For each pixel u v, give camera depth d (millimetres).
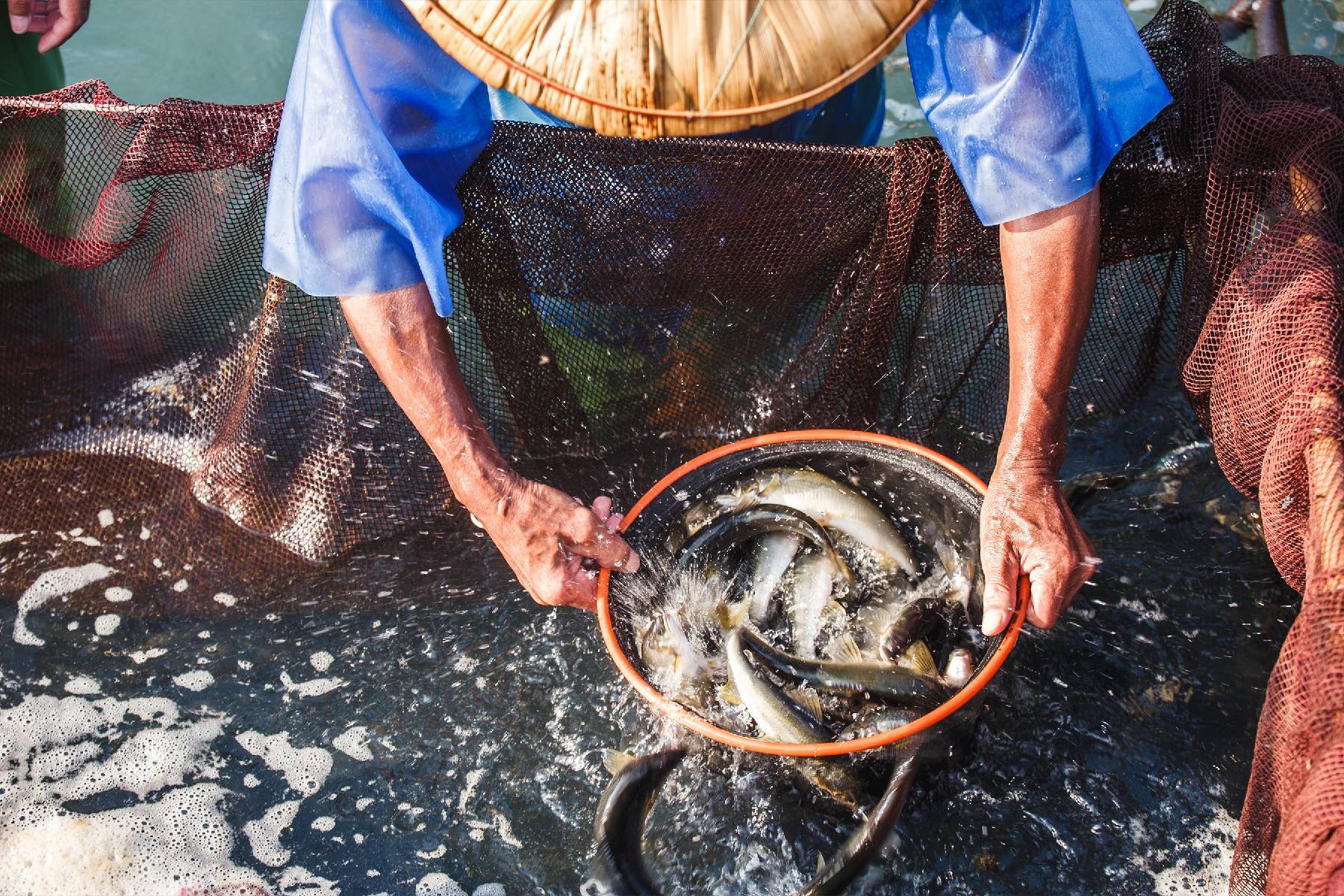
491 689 2752
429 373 2436
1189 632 2732
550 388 3088
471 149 2592
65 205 2875
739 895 2336
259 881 2424
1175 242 2857
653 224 2834
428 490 3094
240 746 2672
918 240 2826
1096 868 2350
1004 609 2205
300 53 2223
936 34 2205
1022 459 2369
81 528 3102
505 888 2400
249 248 3035
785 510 2572
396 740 2670
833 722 2357
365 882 2420
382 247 2326
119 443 3217
